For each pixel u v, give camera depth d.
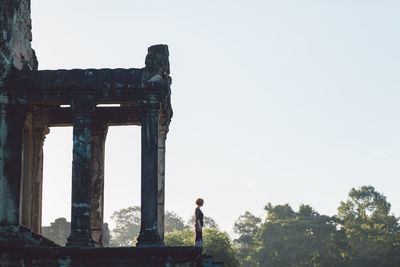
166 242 73.94
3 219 20.61
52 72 21.12
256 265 131.00
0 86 20.97
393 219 142.38
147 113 20.83
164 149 24.14
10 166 20.86
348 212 146.50
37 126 25.39
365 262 117.75
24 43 23.00
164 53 21.39
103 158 25.94
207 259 23.61
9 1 21.55
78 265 19.41
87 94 20.89
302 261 121.81
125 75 20.92
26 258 19.33
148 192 20.44
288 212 147.25
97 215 25.67
